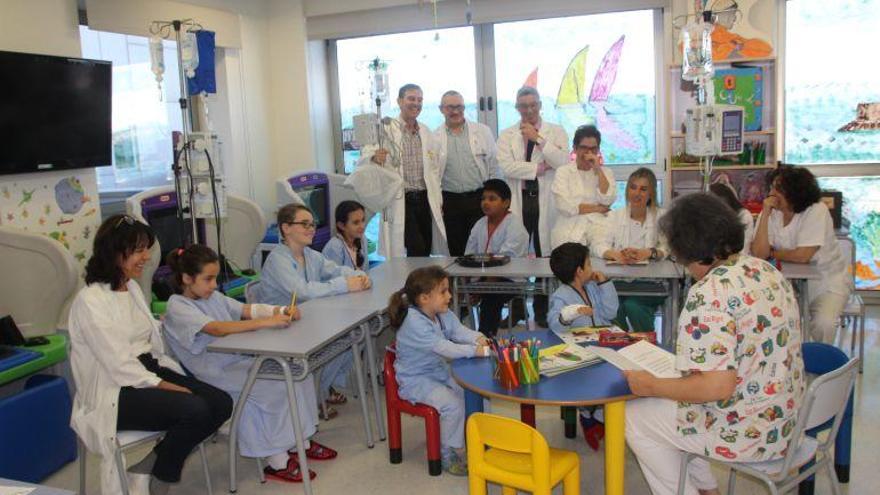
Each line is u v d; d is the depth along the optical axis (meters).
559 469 2.18
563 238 4.27
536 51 5.58
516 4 5.41
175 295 2.87
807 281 3.51
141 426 2.51
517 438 2.09
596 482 2.84
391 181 4.51
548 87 5.61
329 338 2.67
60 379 3.10
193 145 3.72
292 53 5.84
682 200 1.98
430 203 4.80
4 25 3.61
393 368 3.01
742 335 1.88
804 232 3.60
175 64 5.36
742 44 4.68
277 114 5.97
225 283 4.09
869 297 5.08
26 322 3.36
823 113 5.02
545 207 4.85
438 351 2.68
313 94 5.96
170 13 4.78
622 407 2.21
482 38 5.67
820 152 5.08
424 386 2.92
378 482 2.92
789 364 1.94
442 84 5.83
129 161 5.32
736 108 3.54
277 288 3.38
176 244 4.18
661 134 5.40
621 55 5.41
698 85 3.75
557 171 4.36
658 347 2.47
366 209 4.82
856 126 4.97
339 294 3.40
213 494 2.88
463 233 4.98
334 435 3.39
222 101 5.47
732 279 1.90
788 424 1.95
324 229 5.34
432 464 2.94
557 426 3.38
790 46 5.01
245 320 2.95
